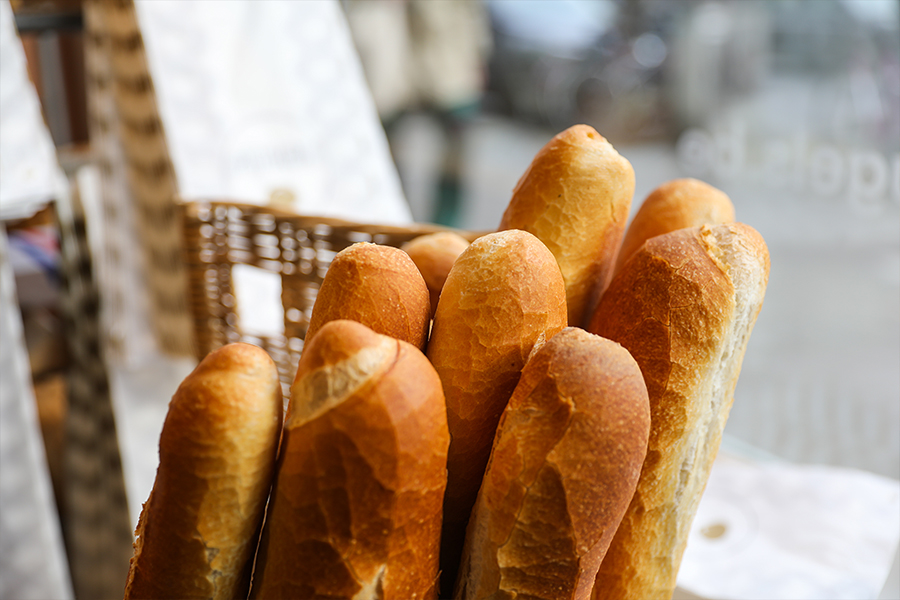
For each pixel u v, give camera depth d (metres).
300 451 0.49
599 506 0.50
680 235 0.59
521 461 0.50
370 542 0.49
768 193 3.60
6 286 1.09
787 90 3.54
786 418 2.17
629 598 0.58
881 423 2.13
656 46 4.59
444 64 3.61
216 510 0.50
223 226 0.89
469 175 4.30
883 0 3.18
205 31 1.18
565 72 5.16
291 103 1.29
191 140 1.18
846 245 3.24
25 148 1.07
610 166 0.60
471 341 0.54
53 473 1.55
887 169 3.20
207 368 0.50
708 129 4.05
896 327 2.76
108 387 1.30
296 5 1.30
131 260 1.30
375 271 0.55
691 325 0.56
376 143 1.44
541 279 0.54
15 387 1.10
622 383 0.50
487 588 0.51
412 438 0.48
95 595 1.34
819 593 0.72
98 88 1.21
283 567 0.49
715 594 0.72
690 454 0.58
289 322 0.86
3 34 1.04
